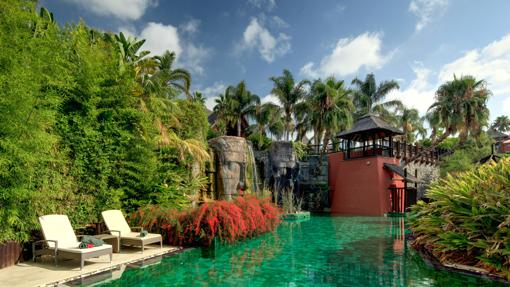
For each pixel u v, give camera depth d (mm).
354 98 36906
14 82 5340
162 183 11242
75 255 5758
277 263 6922
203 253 7945
